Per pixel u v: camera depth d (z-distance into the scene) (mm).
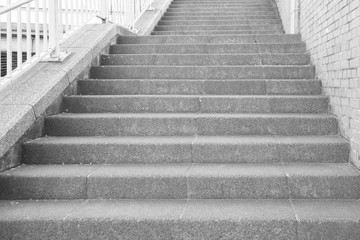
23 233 2369
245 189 2717
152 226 2348
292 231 2289
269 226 2301
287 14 6457
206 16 7969
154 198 2756
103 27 5344
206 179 2732
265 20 7492
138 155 3139
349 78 3066
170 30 7309
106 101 3869
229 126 3471
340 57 3324
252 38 5660
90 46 4605
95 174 2797
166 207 2557
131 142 3164
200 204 2613
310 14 4672
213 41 5734
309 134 3408
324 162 3045
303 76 4379
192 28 7246
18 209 2543
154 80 4250
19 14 3590
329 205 2533
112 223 2357
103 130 3498
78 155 3139
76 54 4344
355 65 2926
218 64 4836
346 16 3156
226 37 5719
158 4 8461
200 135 3475
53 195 2762
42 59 4090
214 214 2402
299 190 2691
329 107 3688
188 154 3127
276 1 8547
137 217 2373
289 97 3760
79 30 5184
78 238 2371
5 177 2762
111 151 3143
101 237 2365
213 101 3826
